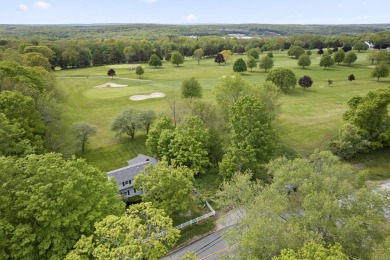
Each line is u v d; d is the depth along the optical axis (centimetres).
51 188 2273
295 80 8062
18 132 3350
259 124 3759
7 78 4578
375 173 3909
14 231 2033
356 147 4350
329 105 6762
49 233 2162
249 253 1906
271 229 1812
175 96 7481
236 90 4931
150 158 4222
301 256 1586
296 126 5603
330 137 5050
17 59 8019
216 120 4797
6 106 3691
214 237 2948
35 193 2172
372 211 1934
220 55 13800
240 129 3850
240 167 3700
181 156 3950
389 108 5922
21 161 2467
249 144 3722
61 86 7769
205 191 3712
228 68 12581
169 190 2955
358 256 1788
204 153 4019
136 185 3031
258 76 10312
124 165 4509
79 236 2256
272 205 2098
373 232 1888
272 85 5109
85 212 2292
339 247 1633
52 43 14775
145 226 1909
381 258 1536
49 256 2147
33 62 8806
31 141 3684
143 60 15950
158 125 4575
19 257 2059
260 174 3791
